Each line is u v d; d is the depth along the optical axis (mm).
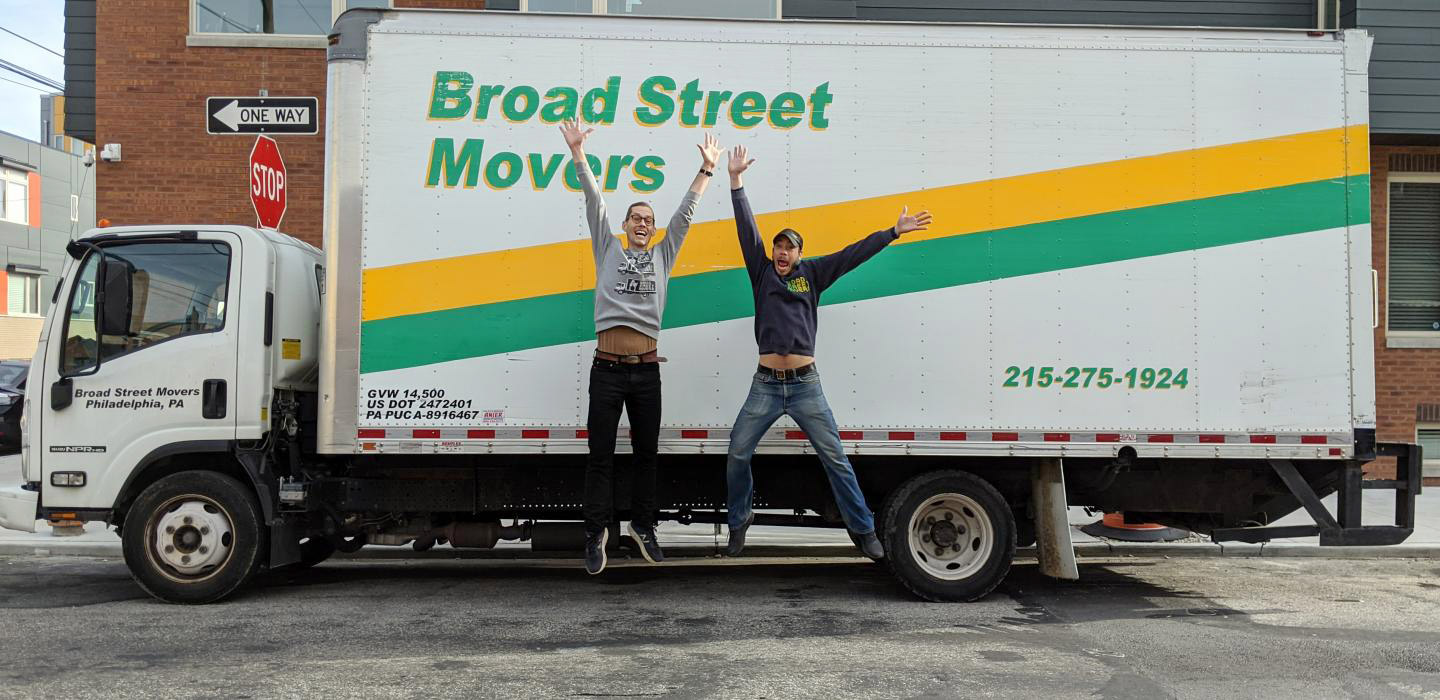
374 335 6117
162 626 5762
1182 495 6656
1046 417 6223
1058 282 6242
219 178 11188
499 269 6172
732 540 6094
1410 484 6277
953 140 6262
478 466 6543
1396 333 12250
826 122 6258
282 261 6539
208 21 11320
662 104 6250
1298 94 6312
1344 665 5066
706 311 6191
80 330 6355
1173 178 6270
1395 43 11461
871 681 4695
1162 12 11812
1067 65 6293
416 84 6180
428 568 8070
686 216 5922
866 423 6195
